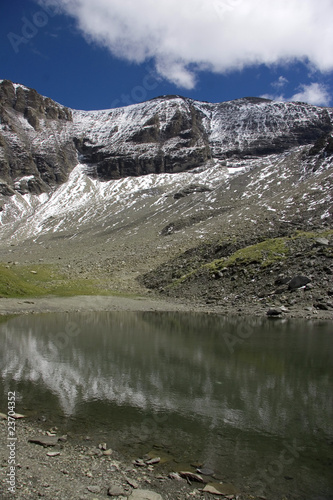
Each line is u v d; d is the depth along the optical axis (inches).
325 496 394.6
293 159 7829.7
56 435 538.6
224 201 6830.7
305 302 1902.1
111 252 5502.0
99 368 904.9
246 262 2605.8
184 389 743.1
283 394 711.7
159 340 1279.5
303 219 3902.6
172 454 485.4
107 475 434.3
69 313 2183.8
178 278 3127.5
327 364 927.0
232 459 471.8
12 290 2738.7
